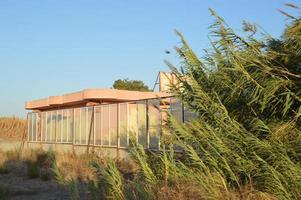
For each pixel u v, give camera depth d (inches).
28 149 1174.3
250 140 284.8
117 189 346.3
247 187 286.8
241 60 296.2
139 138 846.5
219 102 312.7
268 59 292.4
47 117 1358.3
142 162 348.8
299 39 277.6
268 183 276.1
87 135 1096.2
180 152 373.7
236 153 296.0
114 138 959.6
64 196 556.7
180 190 301.3
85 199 403.2
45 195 585.9
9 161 999.0
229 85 315.0
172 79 365.1
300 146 272.7
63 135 1240.8
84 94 1160.2
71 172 724.7
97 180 401.7
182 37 339.3
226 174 304.8
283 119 287.1
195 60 336.2
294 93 277.6
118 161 716.7
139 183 338.0
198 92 323.6
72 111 1187.9
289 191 268.1
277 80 275.7
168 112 370.9
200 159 310.0
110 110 984.9
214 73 330.3
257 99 287.3
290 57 284.5
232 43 311.3
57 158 909.8
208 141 310.7
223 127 304.5
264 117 299.9
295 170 264.7
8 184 688.4
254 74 289.3
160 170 346.3
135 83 2262.6
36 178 749.9
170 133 360.8
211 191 286.4
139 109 863.1
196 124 323.3
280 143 278.2
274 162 277.1
